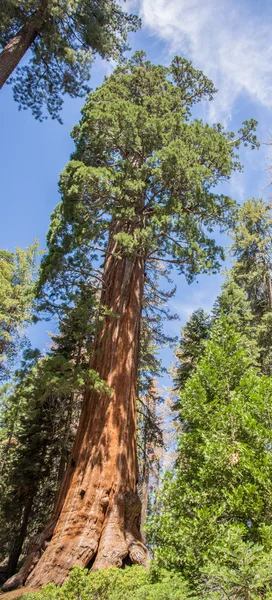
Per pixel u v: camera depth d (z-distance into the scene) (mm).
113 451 8938
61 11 9883
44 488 13203
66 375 8930
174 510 4535
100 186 9727
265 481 4145
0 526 12977
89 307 10125
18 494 12812
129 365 10336
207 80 15688
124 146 11117
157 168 9875
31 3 9586
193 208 10898
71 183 10242
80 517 7980
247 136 14039
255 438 4648
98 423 9305
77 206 10039
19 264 20609
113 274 11945
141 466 18281
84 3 10531
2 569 13336
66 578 7059
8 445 15398
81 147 11617
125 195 10141
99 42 11719
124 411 9594
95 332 10328
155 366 15875
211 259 10547
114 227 11922
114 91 12695
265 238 16047
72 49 10875
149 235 9633
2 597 6555
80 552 7430
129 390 10023
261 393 5148
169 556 3898
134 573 6055
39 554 7996
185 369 15086
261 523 3883
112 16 12102
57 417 13117
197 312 16500
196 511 4059
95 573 6023
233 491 4195
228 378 5684
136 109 10438
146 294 15742
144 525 4422
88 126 10984
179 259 10719
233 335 6262
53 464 13867
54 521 8477
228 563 3334
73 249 9984
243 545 3020
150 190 10859
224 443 4672
